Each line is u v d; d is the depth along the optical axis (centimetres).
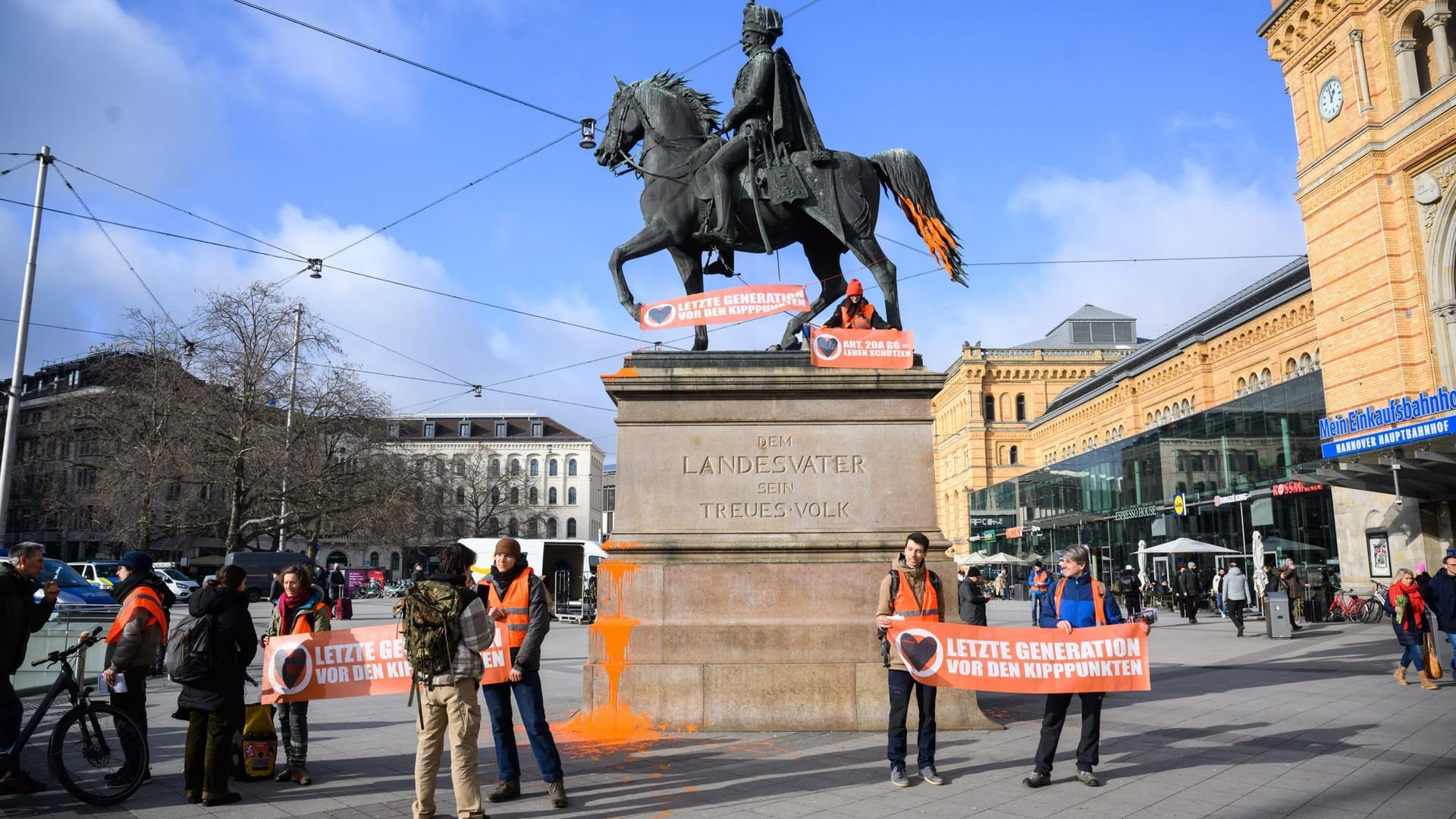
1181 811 598
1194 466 4106
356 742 922
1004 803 624
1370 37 2738
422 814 589
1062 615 706
